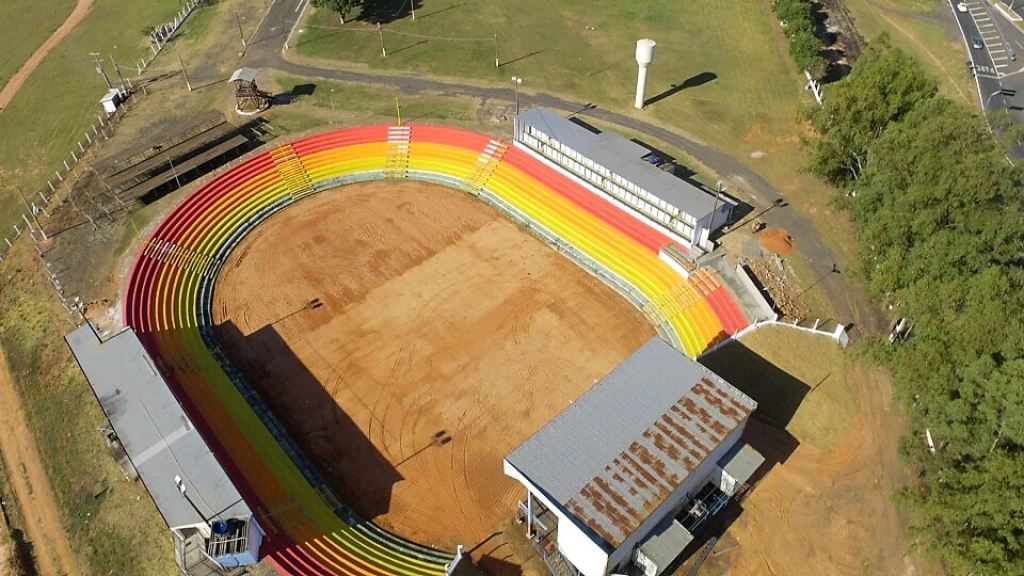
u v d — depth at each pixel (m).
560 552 48.06
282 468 54.75
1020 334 44.03
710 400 50.31
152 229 73.94
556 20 111.00
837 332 62.78
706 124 88.50
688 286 68.19
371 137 87.94
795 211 76.06
